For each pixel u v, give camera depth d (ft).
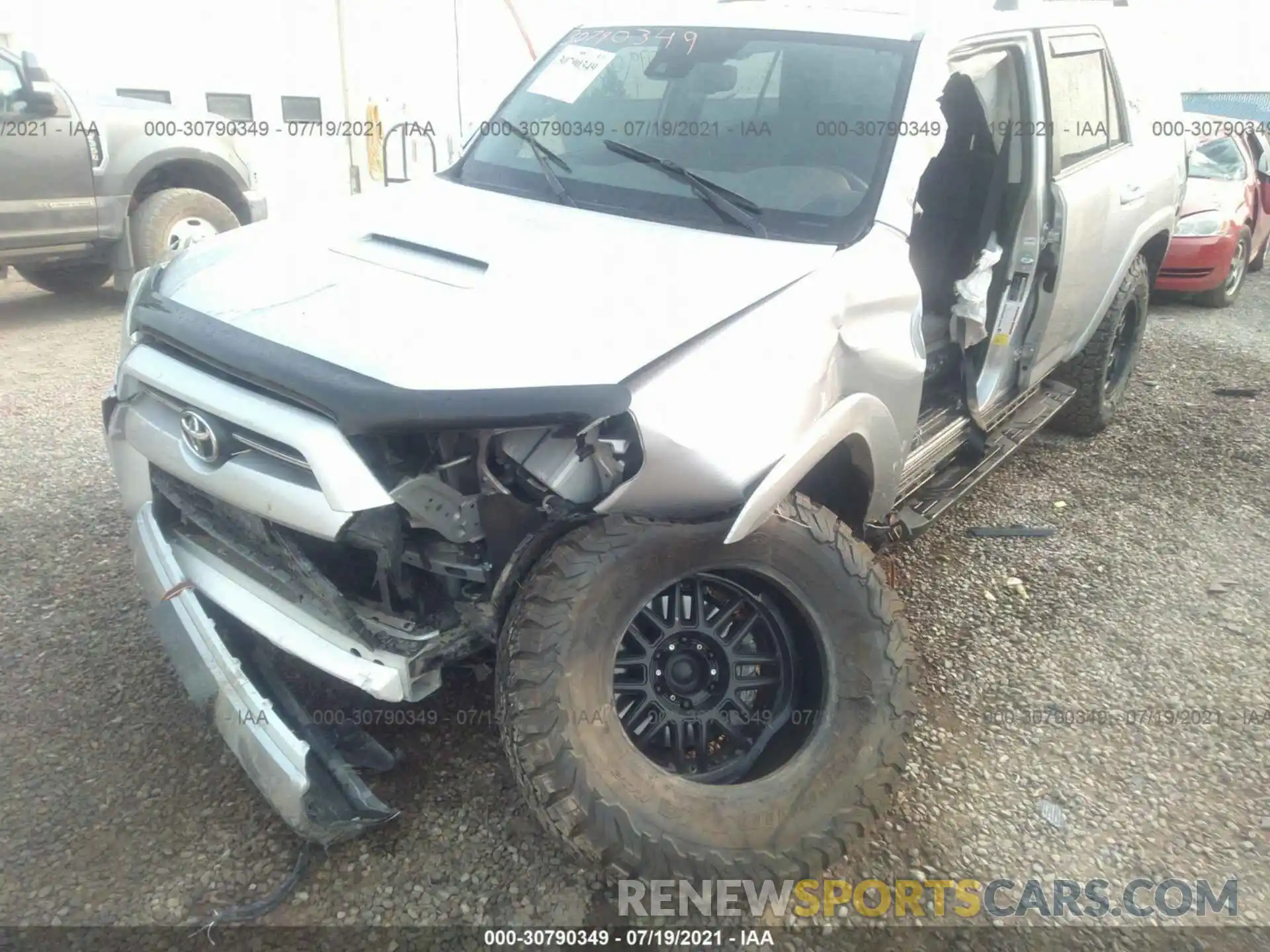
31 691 9.82
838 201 9.71
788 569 7.93
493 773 9.12
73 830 8.23
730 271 8.50
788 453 7.66
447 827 8.53
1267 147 34.01
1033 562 13.69
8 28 27.12
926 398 13.28
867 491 9.43
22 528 12.89
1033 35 13.00
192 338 7.83
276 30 32.63
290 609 8.00
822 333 8.37
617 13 12.66
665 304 7.85
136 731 9.37
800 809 7.78
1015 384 14.07
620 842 7.31
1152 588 13.19
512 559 7.67
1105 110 15.40
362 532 7.31
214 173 26.03
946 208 13.34
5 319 23.94
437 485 7.23
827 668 8.10
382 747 8.91
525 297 7.84
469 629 8.02
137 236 24.03
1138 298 17.48
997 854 8.72
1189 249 28.40
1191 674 11.39
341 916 7.64
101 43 28.89
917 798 9.28
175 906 7.63
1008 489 16.01
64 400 17.83
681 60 11.20
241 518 8.13
